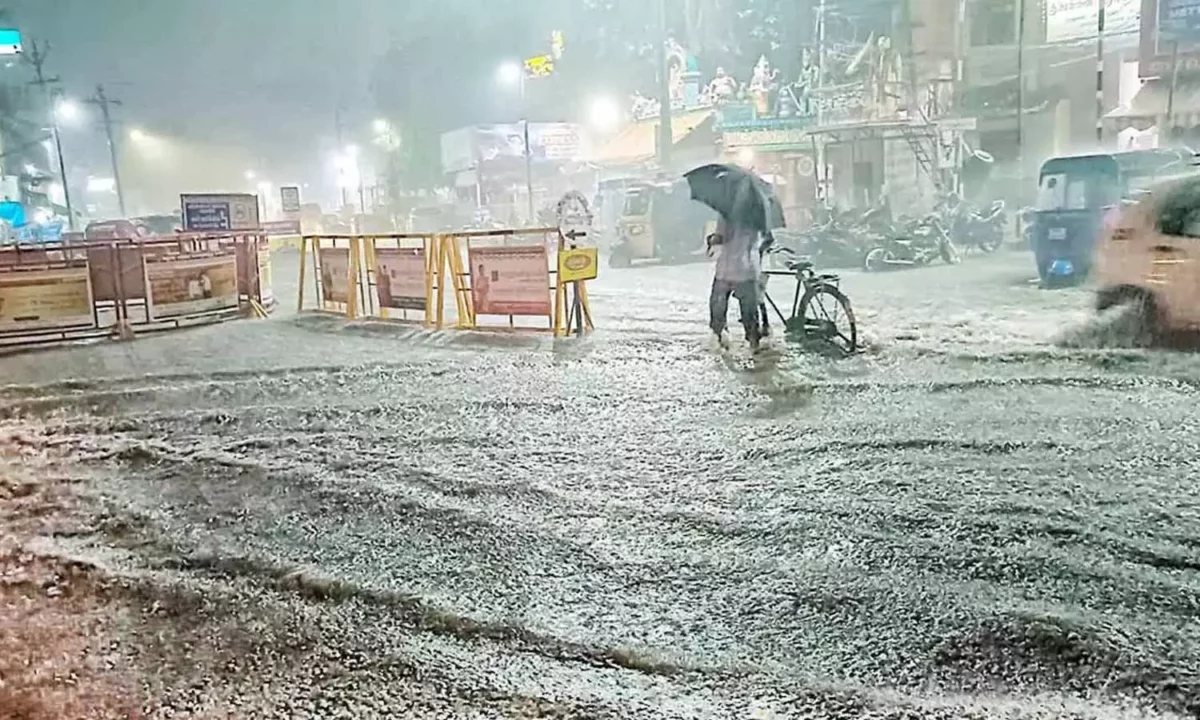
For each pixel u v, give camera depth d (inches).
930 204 1056.8
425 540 207.3
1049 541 191.0
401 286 595.5
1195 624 154.7
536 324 555.8
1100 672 141.4
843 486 230.8
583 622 165.0
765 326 445.4
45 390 414.6
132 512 237.5
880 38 1159.6
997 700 135.4
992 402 310.2
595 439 285.0
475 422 314.3
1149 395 311.3
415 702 141.3
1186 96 910.4
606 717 134.8
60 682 152.4
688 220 1052.5
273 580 189.6
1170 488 219.9
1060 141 1179.9
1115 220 405.4
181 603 180.7
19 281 560.7
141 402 379.9
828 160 1167.0
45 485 265.4
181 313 634.2
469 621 166.9
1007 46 1179.9
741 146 1232.8
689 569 185.5
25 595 187.9
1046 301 537.0
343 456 280.4
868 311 528.4
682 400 332.8
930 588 171.8
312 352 492.7
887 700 136.2
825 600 169.0
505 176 1795.0
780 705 136.2
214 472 270.7
